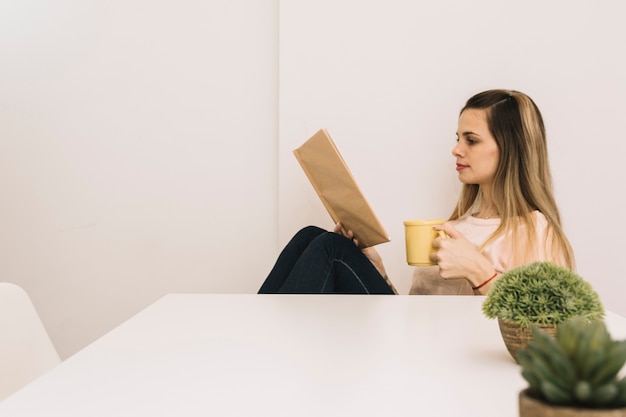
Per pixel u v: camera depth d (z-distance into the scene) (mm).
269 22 2055
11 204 2131
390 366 698
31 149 2127
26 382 1012
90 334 2113
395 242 1977
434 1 1960
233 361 726
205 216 2078
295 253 1611
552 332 677
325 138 1475
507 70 1947
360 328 914
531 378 359
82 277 2115
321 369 687
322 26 1977
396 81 1969
